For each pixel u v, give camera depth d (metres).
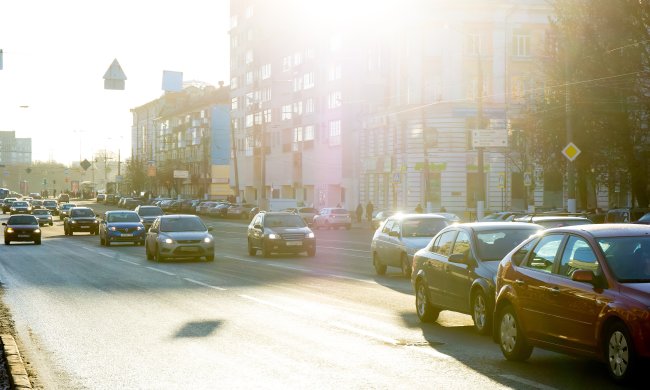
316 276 22.09
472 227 12.34
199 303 15.75
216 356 10.02
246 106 110.19
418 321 13.13
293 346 10.71
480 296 11.30
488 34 59.91
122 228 39.44
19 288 19.17
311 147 87.25
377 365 9.33
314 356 9.95
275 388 8.14
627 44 39.47
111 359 9.94
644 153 41.03
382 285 19.38
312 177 87.44
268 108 101.25
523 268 9.47
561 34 42.38
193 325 12.75
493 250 11.81
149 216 51.25
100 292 18.03
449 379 8.48
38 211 71.25
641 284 7.80
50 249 37.12
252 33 107.94
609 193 57.00
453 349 10.41
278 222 31.62
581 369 8.97
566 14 41.06
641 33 38.91
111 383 8.52
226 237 50.75
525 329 9.19
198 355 10.10
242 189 112.44
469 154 59.66
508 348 9.57
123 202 106.44
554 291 8.63
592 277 8.02
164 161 141.88
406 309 14.72
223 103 123.50
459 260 11.82
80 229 52.56
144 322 13.16
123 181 156.38
